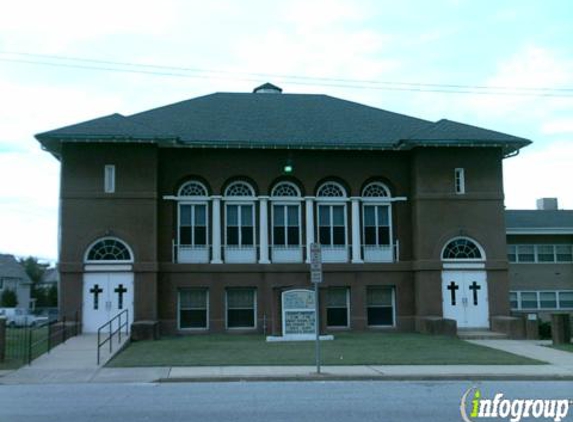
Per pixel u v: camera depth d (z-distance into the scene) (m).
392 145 28.95
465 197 28.75
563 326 23.94
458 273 28.52
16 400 13.16
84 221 26.86
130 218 27.03
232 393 13.99
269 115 31.22
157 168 27.92
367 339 25.09
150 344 23.56
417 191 28.61
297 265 28.47
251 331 28.25
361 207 29.48
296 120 30.88
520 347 22.58
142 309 26.72
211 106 31.66
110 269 26.83
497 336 26.06
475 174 28.94
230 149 28.77
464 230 28.56
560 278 33.81
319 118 31.30
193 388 14.81
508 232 33.16
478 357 19.69
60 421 10.98
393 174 29.56
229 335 27.45
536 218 35.22
